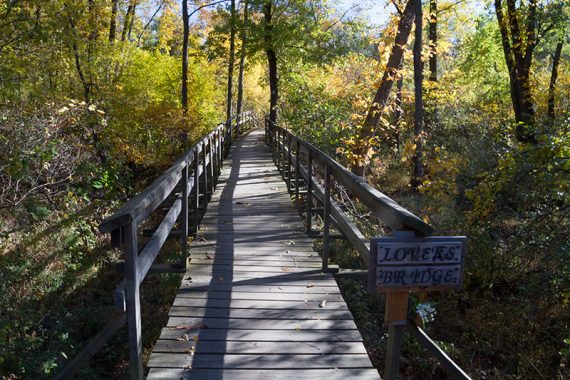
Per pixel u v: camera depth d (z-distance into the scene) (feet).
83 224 30.73
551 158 25.04
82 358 9.96
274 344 12.69
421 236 9.02
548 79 59.52
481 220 27.76
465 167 37.32
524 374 20.12
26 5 29.12
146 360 17.70
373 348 19.95
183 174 17.72
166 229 13.99
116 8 51.80
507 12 49.32
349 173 14.44
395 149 57.31
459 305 25.35
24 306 20.90
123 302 9.46
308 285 16.67
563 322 23.08
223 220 25.79
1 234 25.58
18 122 27.02
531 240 26.48
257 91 145.28
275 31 67.67
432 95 55.11
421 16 40.83
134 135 46.21
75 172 32.19
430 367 19.79
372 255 8.90
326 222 17.84
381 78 45.21
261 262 19.02
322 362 11.90
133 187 45.06
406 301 9.56
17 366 16.92
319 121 57.00
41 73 35.83
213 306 14.89
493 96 66.39
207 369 11.47
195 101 68.28
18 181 28.07
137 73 52.75
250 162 51.37
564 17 45.60
